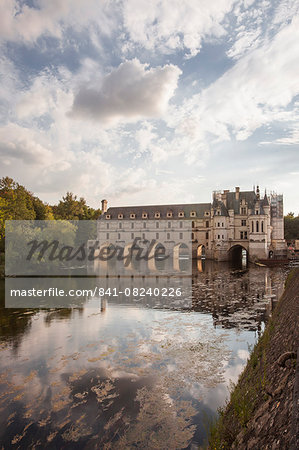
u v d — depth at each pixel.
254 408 7.55
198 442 8.48
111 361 14.33
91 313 23.67
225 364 13.78
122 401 10.78
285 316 13.70
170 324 20.38
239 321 20.62
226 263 71.31
